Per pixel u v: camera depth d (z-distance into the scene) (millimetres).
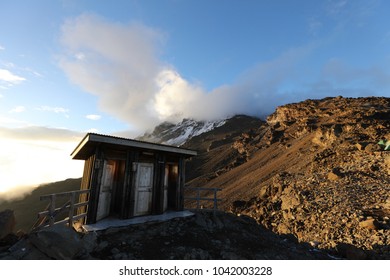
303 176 28656
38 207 85562
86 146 9703
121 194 10727
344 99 88875
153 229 8711
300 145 59125
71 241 5773
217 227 9828
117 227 8227
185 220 10086
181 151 11766
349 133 38469
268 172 50938
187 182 89375
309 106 99500
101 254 6406
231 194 48250
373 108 57469
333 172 23406
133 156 10156
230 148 121688
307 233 15898
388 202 15469
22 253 5398
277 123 105875
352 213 15391
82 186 11820
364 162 24141
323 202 18859
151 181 10930
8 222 7113
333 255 9664
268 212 23500
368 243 11617
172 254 6859
